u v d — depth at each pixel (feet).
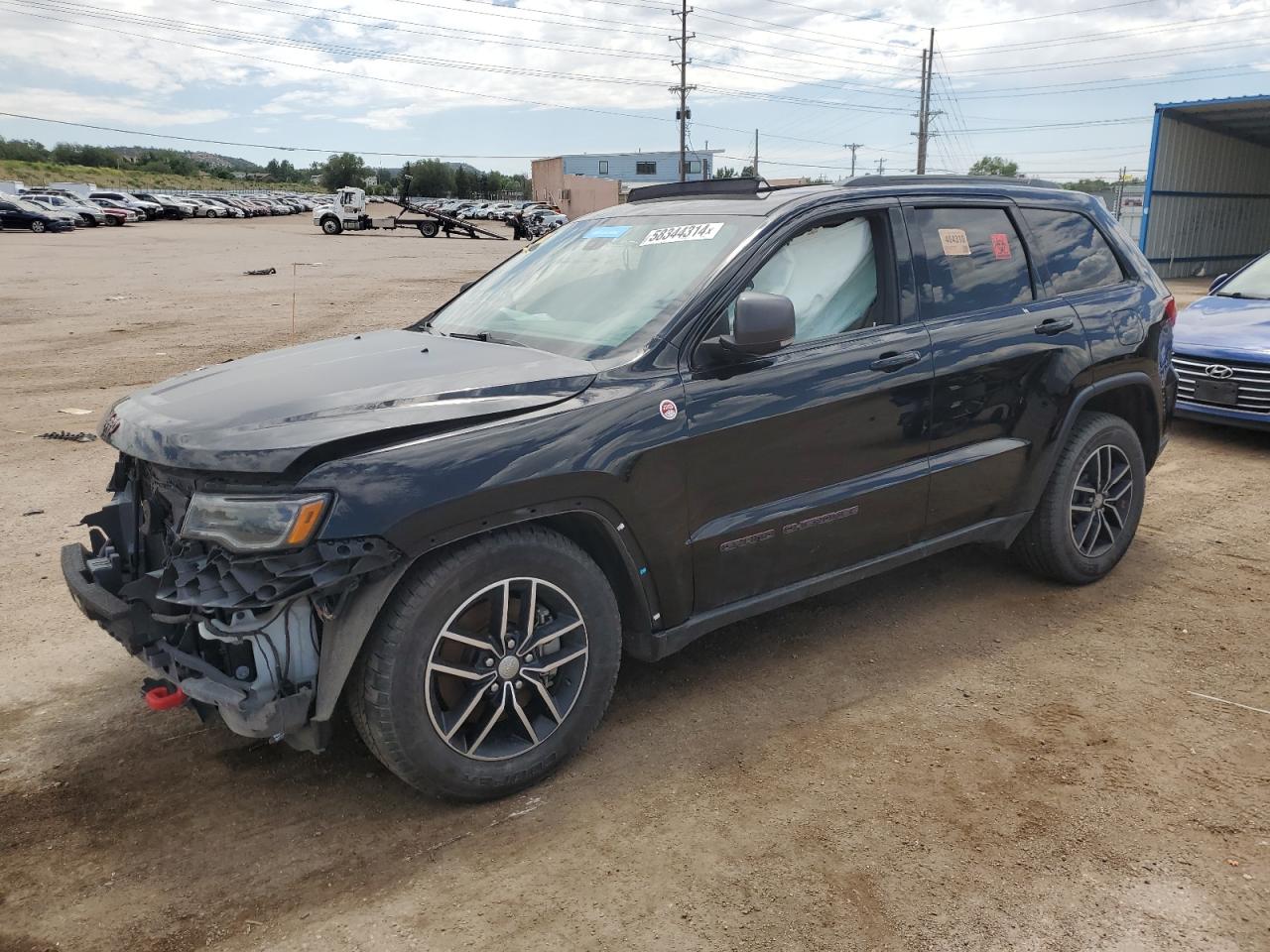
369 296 62.80
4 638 13.48
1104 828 9.10
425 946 7.74
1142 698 11.59
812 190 12.08
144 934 7.93
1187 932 7.76
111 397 30.60
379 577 8.53
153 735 11.04
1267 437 24.73
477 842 9.08
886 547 12.45
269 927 8.00
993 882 8.39
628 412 9.82
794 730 10.97
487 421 9.16
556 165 287.69
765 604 11.45
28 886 8.53
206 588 8.20
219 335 44.24
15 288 64.64
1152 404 15.43
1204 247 92.89
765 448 10.83
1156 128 82.69
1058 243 14.44
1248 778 9.89
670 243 11.84
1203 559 16.21
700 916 8.02
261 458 8.27
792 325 10.02
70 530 17.93
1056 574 14.82
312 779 10.15
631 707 11.57
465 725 9.48
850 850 8.84
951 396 12.51
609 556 10.23
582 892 8.35
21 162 315.99
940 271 12.81
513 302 12.49
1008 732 10.87
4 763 10.48
